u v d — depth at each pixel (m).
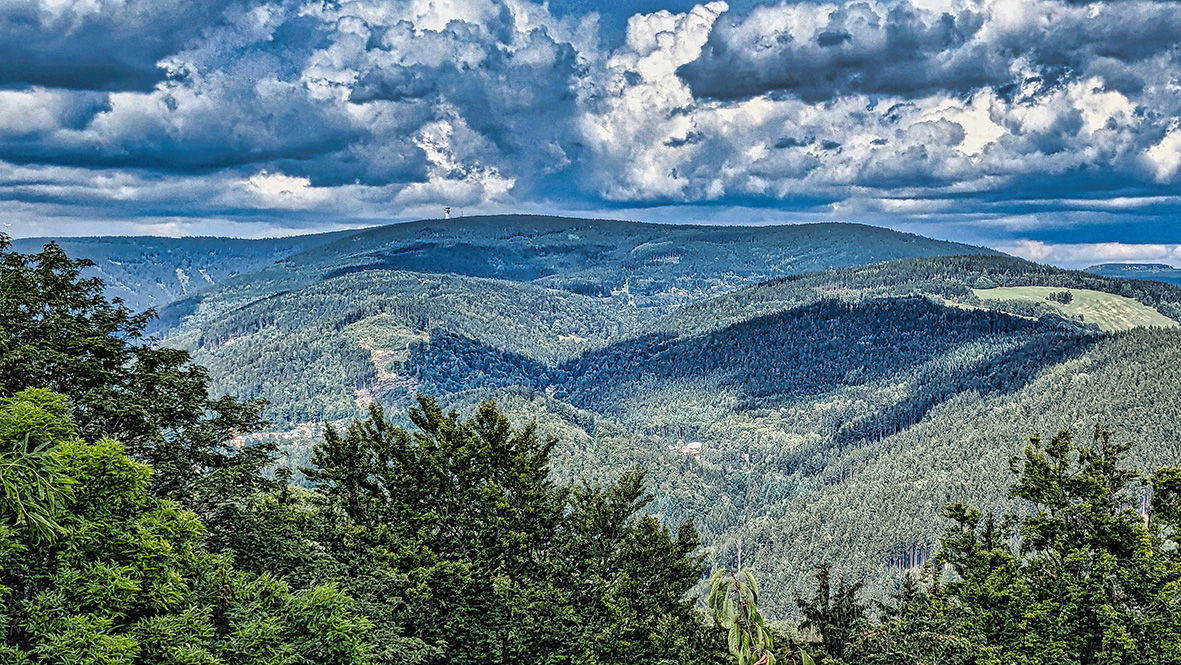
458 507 40.50
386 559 36.34
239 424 36.22
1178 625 33.88
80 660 15.19
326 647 20.33
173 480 32.72
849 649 48.44
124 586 16.56
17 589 17.39
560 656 36.06
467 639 35.62
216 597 20.31
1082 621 35.91
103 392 29.81
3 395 27.73
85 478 16.86
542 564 40.44
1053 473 39.84
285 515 35.03
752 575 9.39
